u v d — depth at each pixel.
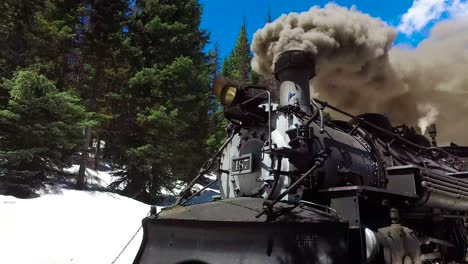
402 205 4.15
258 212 3.46
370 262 3.20
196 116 15.66
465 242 5.94
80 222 8.31
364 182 4.35
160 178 14.41
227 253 3.39
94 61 14.55
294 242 3.09
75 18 13.40
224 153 4.98
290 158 3.78
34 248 6.52
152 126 13.72
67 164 11.66
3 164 10.22
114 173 14.64
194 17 16.23
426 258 4.88
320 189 3.88
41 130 10.44
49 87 10.63
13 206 8.52
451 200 4.80
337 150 4.22
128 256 6.82
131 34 14.83
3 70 12.20
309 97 4.48
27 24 12.97
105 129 14.92
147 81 13.68
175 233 3.85
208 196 13.95
